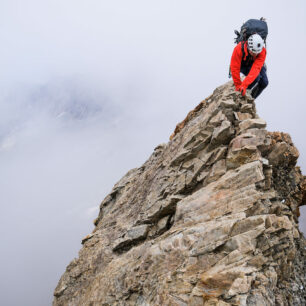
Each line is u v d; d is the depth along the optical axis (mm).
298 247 5023
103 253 6543
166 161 6445
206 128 5449
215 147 5371
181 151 5738
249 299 3619
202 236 4383
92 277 6438
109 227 7301
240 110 5387
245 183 4633
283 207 5062
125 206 7473
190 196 5176
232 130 5199
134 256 5605
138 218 6180
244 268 3846
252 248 3945
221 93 6188
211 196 4863
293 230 4793
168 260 4637
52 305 7172
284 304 4043
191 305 3965
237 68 5344
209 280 3943
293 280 4445
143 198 6711
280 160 5297
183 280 4262
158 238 5215
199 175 5422
